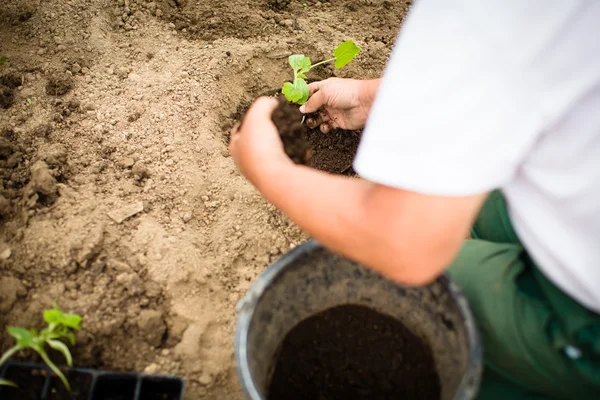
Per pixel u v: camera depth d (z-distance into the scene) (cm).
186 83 218
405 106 90
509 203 118
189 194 195
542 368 126
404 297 149
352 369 153
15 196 181
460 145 87
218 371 162
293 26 249
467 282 141
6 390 141
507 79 82
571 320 117
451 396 133
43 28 226
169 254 177
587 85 83
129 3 241
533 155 99
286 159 122
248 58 233
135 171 195
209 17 246
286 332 155
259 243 190
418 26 90
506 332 129
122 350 159
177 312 167
